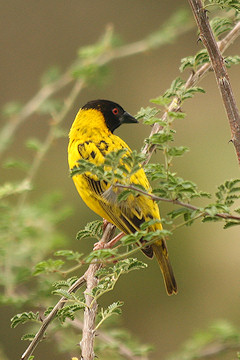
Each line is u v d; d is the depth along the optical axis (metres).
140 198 7.76
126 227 7.81
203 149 17.33
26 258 8.61
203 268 15.80
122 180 5.37
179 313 15.10
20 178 15.00
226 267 15.75
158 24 19.94
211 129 17.88
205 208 5.32
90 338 6.27
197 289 15.54
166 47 19.09
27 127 17.48
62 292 6.42
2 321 13.48
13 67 19.72
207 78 18.50
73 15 20.14
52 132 9.42
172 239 15.90
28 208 8.50
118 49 11.13
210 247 15.98
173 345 14.65
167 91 7.10
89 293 6.30
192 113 18.16
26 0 20.00
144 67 19.16
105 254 5.20
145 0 20.11
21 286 8.95
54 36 20.00
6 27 19.86
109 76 11.05
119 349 8.69
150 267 15.05
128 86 18.98
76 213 14.96
